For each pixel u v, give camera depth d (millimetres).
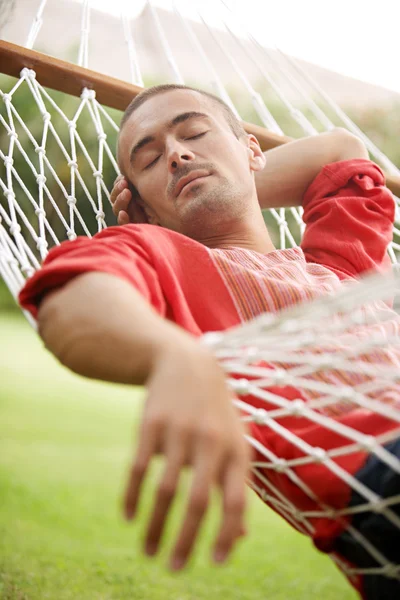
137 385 718
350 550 879
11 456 5668
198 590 3066
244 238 1340
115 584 2920
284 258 1214
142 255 1016
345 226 1449
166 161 1334
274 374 744
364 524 847
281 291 1088
